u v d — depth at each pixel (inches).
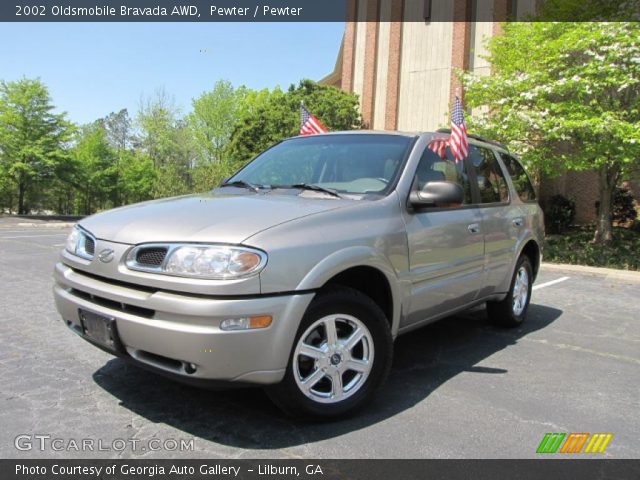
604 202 542.6
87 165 1867.6
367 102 935.0
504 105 500.1
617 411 142.0
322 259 120.3
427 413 136.5
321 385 131.5
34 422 125.0
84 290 127.0
